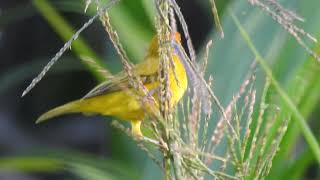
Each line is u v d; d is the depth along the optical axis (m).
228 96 11.20
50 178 19.58
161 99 7.66
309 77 10.57
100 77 11.72
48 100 20.77
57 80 20.69
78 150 20.09
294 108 7.80
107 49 15.62
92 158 12.74
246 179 8.17
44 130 20.47
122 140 14.75
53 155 12.81
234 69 11.42
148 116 7.83
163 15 7.43
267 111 9.65
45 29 20.28
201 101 8.05
